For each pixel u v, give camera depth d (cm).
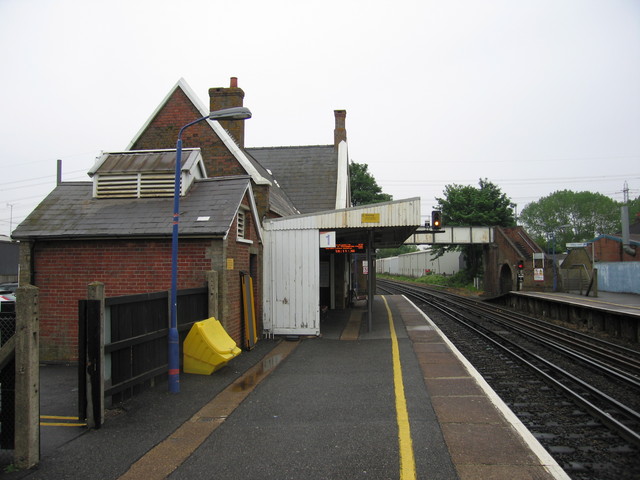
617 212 7688
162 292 760
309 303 1294
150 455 473
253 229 1239
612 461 503
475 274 5050
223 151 1454
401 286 5025
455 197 4697
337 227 1312
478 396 663
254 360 966
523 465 435
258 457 465
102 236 997
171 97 1527
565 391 757
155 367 740
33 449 448
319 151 2433
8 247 2736
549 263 3841
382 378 784
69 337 1017
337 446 488
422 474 420
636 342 1488
